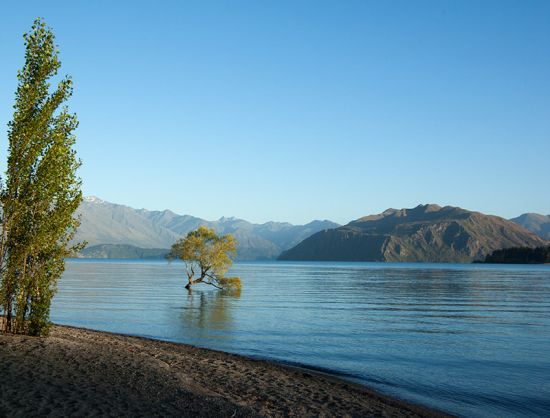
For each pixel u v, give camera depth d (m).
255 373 22.81
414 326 44.34
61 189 24.70
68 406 14.29
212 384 19.58
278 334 37.69
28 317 25.33
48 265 25.25
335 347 32.69
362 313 54.66
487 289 100.75
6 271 23.95
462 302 70.75
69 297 68.81
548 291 95.00
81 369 18.98
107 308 54.84
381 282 128.12
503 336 38.81
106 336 31.23
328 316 50.97
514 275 176.12
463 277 159.88
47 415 13.39
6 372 17.41
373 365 27.34
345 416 17.05
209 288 93.81
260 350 30.94
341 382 22.83
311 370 25.39
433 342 35.50
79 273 164.38
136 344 28.53
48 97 24.36
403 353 31.05
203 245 82.94
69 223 24.98
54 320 43.72
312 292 88.44
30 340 23.52
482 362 28.61
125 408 14.65
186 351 27.97
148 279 125.94
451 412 19.23
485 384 23.64
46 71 24.27
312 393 19.86
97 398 15.36
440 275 177.00
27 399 14.63
